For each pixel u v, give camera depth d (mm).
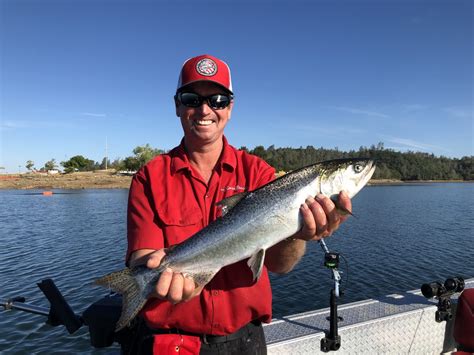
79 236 7070
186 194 852
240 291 813
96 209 12523
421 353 1321
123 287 811
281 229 841
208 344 800
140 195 854
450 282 1339
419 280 4207
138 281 799
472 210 12148
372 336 1233
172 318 792
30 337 2711
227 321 798
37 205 14094
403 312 1309
